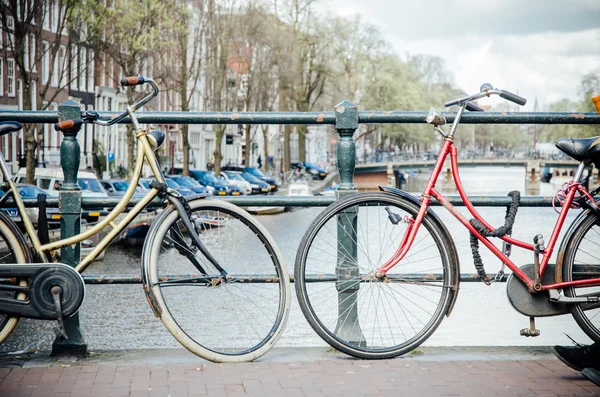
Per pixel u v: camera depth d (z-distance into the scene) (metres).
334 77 67.44
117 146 57.47
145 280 4.20
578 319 4.39
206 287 4.46
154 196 4.36
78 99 51.88
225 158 85.88
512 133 161.12
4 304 4.07
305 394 3.83
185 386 3.93
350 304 4.64
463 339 10.77
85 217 4.54
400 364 4.42
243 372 4.20
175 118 4.55
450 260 4.54
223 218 4.38
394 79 77.44
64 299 4.11
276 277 4.47
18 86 44.56
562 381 4.11
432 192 4.55
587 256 4.45
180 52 43.19
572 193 4.48
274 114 4.68
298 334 7.96
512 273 4.45
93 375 4.12
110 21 35.09
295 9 63.44
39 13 30.11
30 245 4.35
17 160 41.47
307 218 29.69
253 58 56.91
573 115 4.72
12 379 4.04
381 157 98.50
